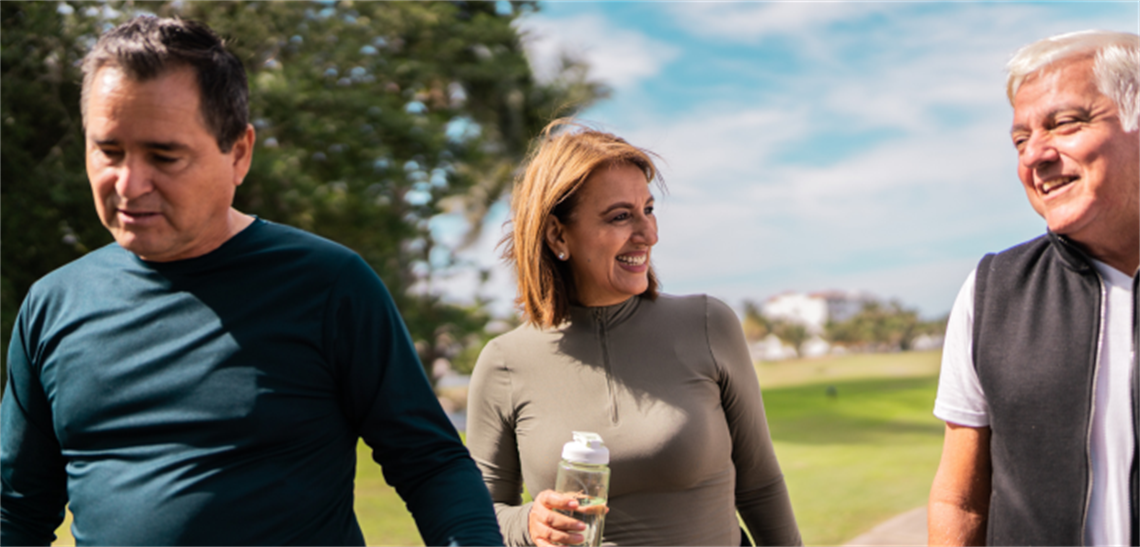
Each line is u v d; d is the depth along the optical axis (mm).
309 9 15578
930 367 40500
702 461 1861
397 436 1431
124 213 1293
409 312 18141
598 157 1881
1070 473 1555
